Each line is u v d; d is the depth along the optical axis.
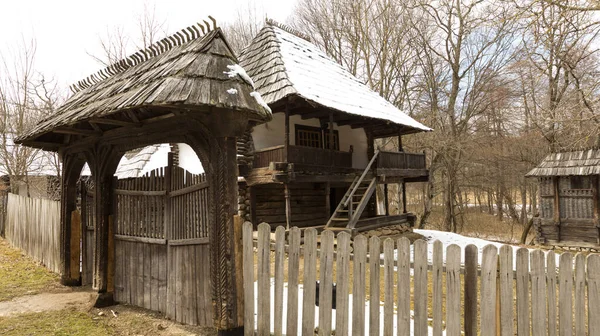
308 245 4.04
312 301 3.95
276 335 4.12
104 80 6.82
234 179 4.39
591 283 3.37
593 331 3.33
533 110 18.44
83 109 5.44
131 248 5.79
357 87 15.79
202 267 4.71
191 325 4.80
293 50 14.52
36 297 6.41
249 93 4.50
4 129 15.76
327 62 16.31
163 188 5.31
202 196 4.73
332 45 26.45
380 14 23.06
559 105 9.05
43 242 9.33
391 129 16.03
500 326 3.37
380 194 21.84
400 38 23.59
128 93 4.73
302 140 13.52
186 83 4.12
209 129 4.30
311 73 13.47
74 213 7.32
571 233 14.02
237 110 4.18
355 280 3.76
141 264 5.63
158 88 4.12
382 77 23.31
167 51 5.67
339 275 3.85
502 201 30.69
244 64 14.11
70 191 7.31
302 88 11.49
